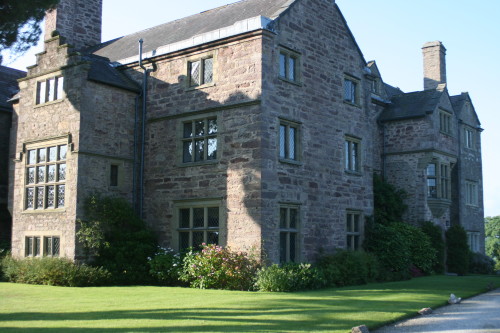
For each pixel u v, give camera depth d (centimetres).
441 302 1268
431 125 2558
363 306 1168
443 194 2642
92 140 1806
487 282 1875
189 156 1855
